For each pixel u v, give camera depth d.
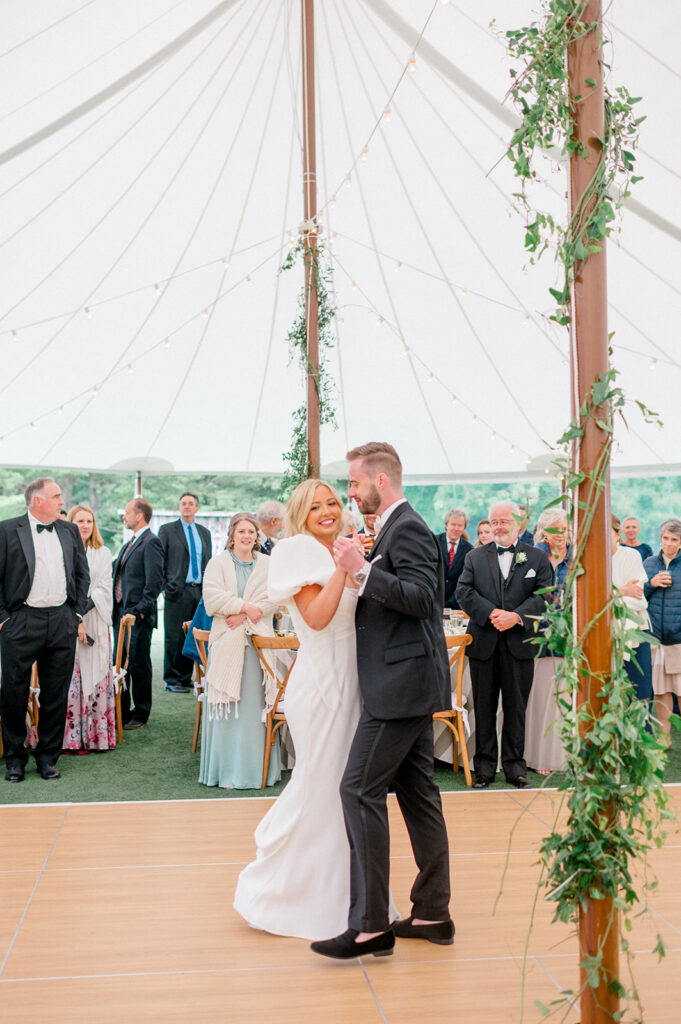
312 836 2.96
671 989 2.66
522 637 4.96
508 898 3.34
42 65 5.89
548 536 5.06
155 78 6.56
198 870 3.64
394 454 3.04
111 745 5.93
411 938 3.02
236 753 4.97
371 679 2.83
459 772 5.35
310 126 6.31
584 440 2.21
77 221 7.61
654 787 2.16
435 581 2.90
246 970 2.79
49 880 3.53
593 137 2.19
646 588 6.28
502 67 6.26
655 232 7.17
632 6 5.23
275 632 5.46
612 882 2.14
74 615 5.25
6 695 5.14
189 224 8.04
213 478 22.80
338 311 9.07
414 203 8.01
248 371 9.66
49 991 2.65
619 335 8.54
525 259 8.16
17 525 5.16
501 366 9.37
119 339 8.96
